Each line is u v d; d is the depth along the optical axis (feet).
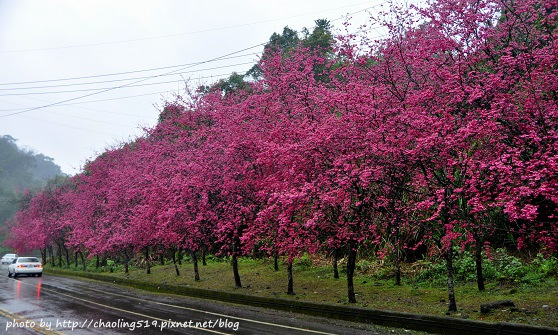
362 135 35.17
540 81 30.78
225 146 51.55
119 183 78.07
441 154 30.73
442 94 34.88
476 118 30.94
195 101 71.67
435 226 35.91
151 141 84.07
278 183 39.09
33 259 98.17
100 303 48.91
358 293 44.65
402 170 34.91
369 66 41.37
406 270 51.08
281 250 41.11
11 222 169.68
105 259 106.63
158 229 62.85
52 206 116.67
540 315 30.04
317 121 41.42
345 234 37.04
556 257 40.45
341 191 33.32
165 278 69.67
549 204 28.84
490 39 36.99
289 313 41.47
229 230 49.47
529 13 35.73
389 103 36.94
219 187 50.96
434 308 35.70
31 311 42.45
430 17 37.04
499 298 36.42
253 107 57.36
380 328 33.63
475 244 36.65
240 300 48.39
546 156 24.29
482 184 28.60
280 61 52.16
